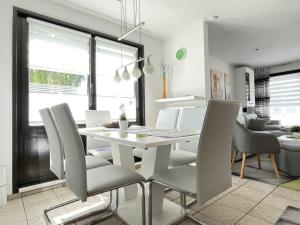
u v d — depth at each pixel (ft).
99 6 9.30
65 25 9.22
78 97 9.92
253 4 9.29
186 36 11.78
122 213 5.77
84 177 3.65
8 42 7.48
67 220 5.55
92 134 5.65
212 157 3.72
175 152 6.91
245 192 7.31
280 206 6.17
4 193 6.70
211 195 3.73
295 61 19.21
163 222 5.18
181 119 8.36
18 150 7.86
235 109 3.98
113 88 11.29
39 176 8.31
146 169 5.89
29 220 5.66
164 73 12.88
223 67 18.94
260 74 21.63
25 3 8.00
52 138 5.25
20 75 8.02
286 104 20.04
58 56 9.21
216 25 11.50
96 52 10.53
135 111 12.29
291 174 8.96
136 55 12.22
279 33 12.72
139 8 9.54
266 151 8.89
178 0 8.88
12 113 7.48
